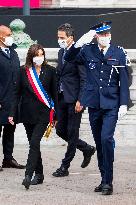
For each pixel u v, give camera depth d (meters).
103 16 29.61
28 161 17.05
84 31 29.39
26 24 30.00
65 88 19.03
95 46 16.78
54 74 17.44
